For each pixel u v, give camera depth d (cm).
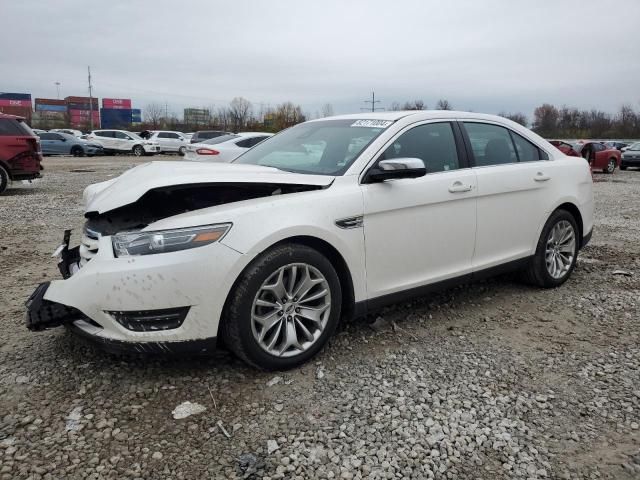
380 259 364
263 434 266
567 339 385
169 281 288
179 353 300
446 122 428
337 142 404
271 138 484
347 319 364
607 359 353
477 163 436
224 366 333
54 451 250
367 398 300
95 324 305
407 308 443
